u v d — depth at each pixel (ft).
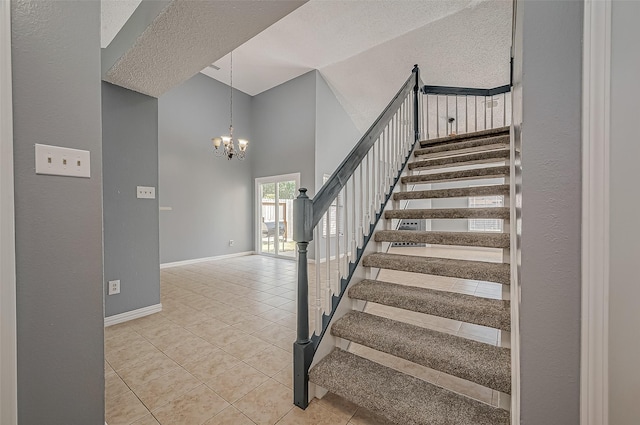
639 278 1.70
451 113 18.58
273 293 11.49
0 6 2.83
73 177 3.45
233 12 5.19
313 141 18.26
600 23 1.74
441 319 8.54
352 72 17.65
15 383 2.92
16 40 3.02
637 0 1.70
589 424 1.79
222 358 6.34
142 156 8.78
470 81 16.39
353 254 6.27
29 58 3.11
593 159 1.76
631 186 1.71
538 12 1.93
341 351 5.34
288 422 4.39
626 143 1.71
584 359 1.80
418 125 11.68
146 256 8.95
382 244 7.50
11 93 2.89
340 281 5.90
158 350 6.71
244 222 21.71
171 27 5.59
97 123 3.67
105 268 8.07
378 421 4.40
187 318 8.73
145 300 8.92
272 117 20.71
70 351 3.42
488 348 4.37
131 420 4.44
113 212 8.23
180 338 7.34
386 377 4.54
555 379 1.91
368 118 22.30
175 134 17.61
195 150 18.63
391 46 14.60
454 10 11.94
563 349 1.88
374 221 7.29
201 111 18.93
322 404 4.80
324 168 19.11
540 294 1.94
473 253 22.31
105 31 9.36
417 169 9.95
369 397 4.13
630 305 1.72
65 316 3.38
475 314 4.50
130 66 7.08
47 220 3.24
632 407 1.72
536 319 1.95
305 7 11.93
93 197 3.62
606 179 1.74
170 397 4.99
